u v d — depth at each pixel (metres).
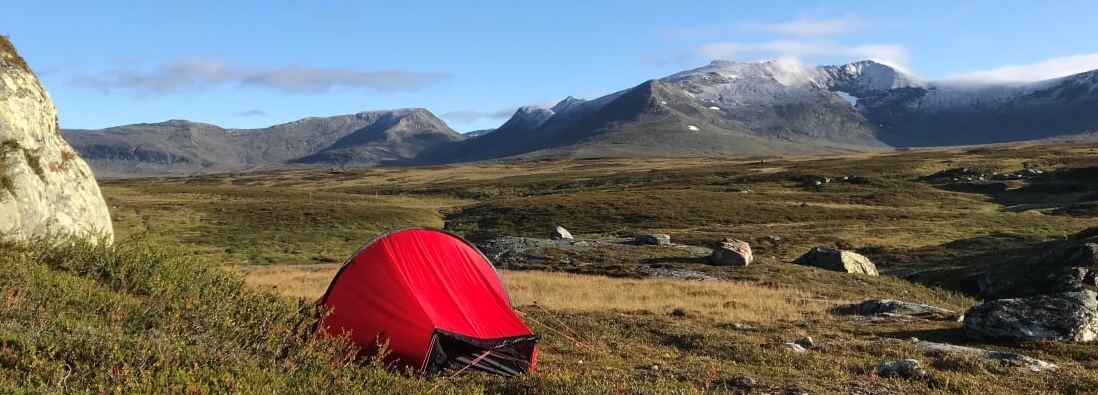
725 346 15.48
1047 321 16.67
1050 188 102.62
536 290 28.36
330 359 8.99
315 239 71.81
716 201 92.00
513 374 11.33
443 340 11.45
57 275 10.14
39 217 13.52
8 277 9.15
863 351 15.46
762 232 67.06
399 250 12.20
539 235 73.00
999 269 38.22
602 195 101.12
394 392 7.96
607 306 22.94
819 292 31.17
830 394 10.64
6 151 13.61
